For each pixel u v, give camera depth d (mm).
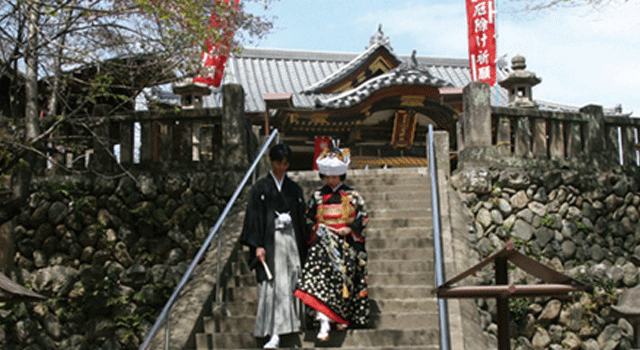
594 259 8266
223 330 5770
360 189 8500
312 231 5562
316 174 9398
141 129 8477
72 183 8180
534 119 8750
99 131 8445
